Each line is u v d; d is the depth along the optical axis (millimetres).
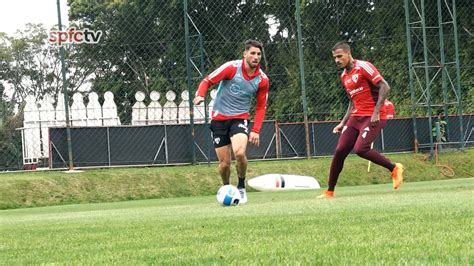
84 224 6148
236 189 8664
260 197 10797
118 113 20812
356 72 9406
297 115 20531
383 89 9281
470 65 25344
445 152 19797
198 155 17531
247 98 9148
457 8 25906
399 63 24062
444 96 20484
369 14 24438
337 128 9711
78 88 21047
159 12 21234
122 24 21391
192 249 3602
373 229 4137
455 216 4699
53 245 4332
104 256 3533
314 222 4848
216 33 22000
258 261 2975
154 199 14352
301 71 18734
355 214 5398
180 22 21250
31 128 18047
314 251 3217
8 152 18172
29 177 15031
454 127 20688
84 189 14914
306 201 8391
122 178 15461
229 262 3004
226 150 9312
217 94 9227
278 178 15312
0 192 14023
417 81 21844
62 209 11555
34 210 11688
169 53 21078
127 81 21031
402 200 7352
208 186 15820
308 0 23672
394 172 9641
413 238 3549
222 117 9180
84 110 18969
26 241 4703
